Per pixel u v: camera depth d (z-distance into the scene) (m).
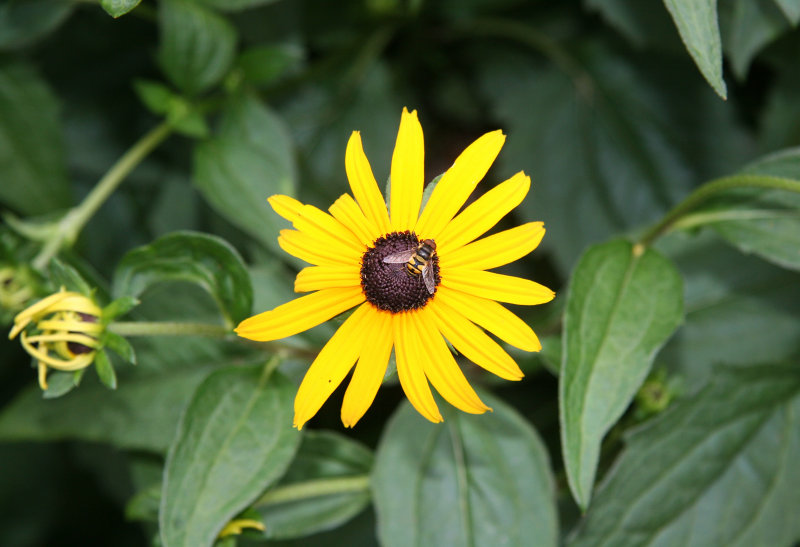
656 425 0.49
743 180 0.45
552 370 0.49
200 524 0.45
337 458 0.49
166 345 0.50
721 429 0.50
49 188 0.54
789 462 0.50
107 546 0.60
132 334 0.45
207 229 0.57
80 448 0.58
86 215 0.52
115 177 0.52
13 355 0.58
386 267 0.43
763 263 0.53
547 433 0.55
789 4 0.46
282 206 0.43
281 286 0.51
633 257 0.47
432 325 0.44
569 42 0.59
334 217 0.44
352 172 0.44
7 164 0.54
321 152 0.58
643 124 0.58
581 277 0.46
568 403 0.44
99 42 0.58
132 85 0.58
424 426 0.49
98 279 0.47
